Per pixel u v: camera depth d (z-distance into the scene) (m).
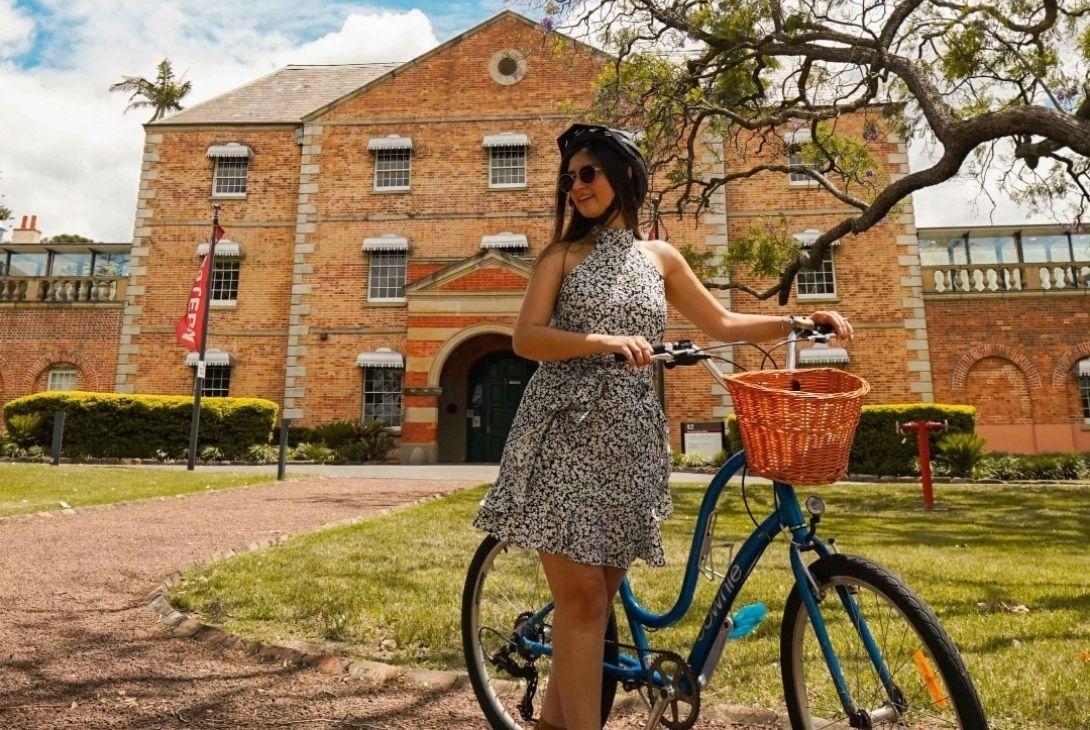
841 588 1.90
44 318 21.11
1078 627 3.55
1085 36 9.22
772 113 11.63
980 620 3.70
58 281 21.44
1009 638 3.38
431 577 4.64
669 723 2.08
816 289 19.64
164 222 21.22
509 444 2.04
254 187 21.36
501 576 2.68
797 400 1.78
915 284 19.27
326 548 5.68
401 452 18.33
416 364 18.64
